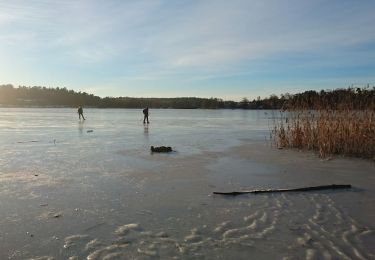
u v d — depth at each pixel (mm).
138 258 5926
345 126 17188
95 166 13484
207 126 39406
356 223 7559
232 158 15734
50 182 10812
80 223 7453
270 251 6211
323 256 6027
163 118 61562
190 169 13055
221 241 6617
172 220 7680
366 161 15000
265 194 9727
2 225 7309
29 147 18969
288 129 19938
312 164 14242
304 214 8102
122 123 43844
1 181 10898
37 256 5977
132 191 9891
